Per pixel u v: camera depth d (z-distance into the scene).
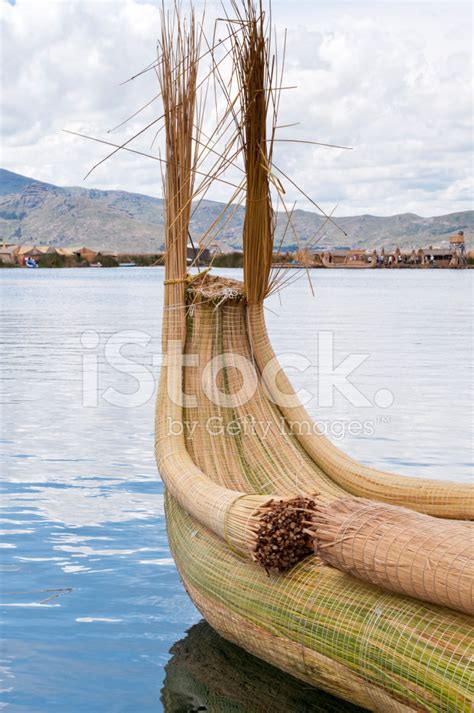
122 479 5.78
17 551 4.41
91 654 3.32
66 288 39.47
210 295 4.17
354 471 3.83
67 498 5.34
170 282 4.18
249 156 3.96
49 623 3.59
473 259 103.88
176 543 3.72
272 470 3.95
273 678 3.15
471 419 7.75
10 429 7.31
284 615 2.91
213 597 3.30
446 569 2.32
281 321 18.97
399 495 3.63
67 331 16.69
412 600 2.57
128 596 3.88
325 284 45.41
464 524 2.62
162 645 3.42
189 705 2.93
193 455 3.96
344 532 2.67
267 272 4.10
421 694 2.40
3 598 3.83
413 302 27.48
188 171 4.18
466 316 20.77
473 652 2.32
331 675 2.76
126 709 2.92
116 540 4.59
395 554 2.48
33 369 11.05
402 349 13.24
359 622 2.65
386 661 2.51
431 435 7.09
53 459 6.30
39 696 3.00
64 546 4.49
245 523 2.98
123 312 22.34
